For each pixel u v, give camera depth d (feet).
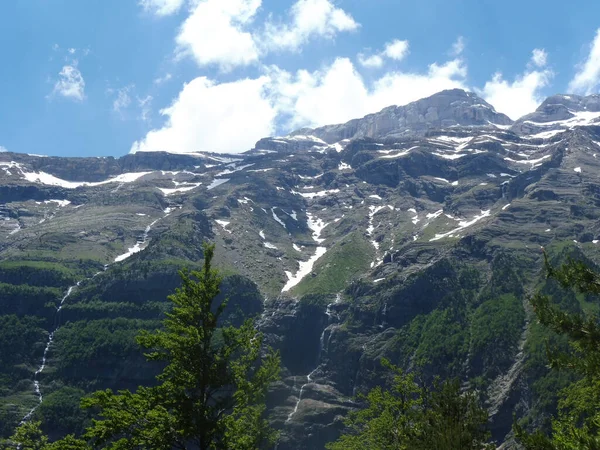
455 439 147.54
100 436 151.84
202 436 155.22
